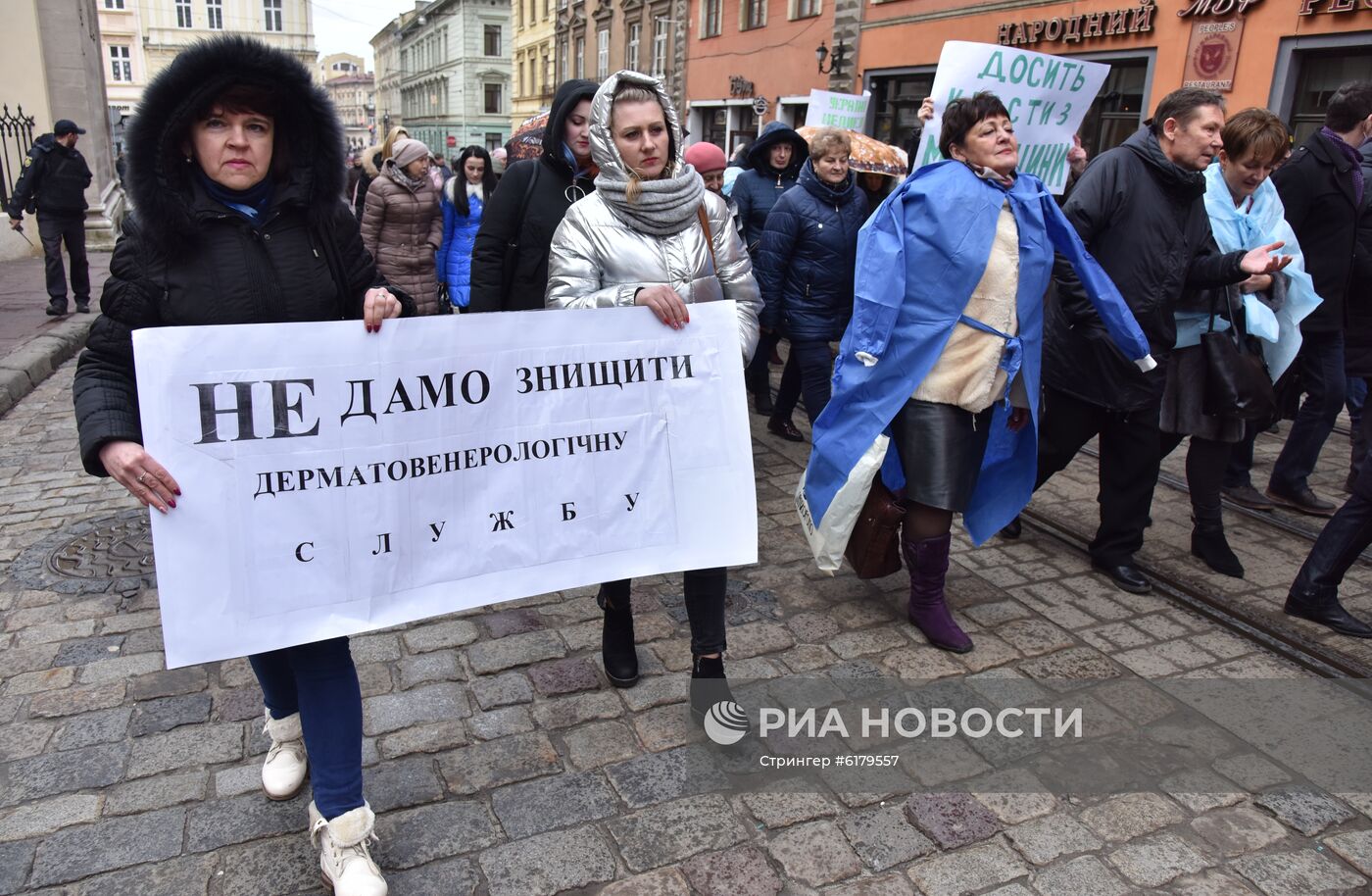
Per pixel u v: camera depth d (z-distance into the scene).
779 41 21.42
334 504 2.08
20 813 2.41
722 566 2.54
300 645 2.10
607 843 2.36
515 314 2.27
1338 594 3.86
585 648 3.29
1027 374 3.26
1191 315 3.85
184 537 1.93
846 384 3.28
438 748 2.72
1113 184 3.58
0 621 3.41
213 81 1.85
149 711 2.86
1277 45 10.73
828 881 2.25
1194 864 2.33
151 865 2.25
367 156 10.21
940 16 16.08
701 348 2.49
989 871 2.30
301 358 2.02
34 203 9.32
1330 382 4.61
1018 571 4.02
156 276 1.94
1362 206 4.45
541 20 44.78
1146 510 3.88
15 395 6.53
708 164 5.72
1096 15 13.04
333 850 2.11
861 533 3.37
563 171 3.35
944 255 3.12
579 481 2.38
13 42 14.26
